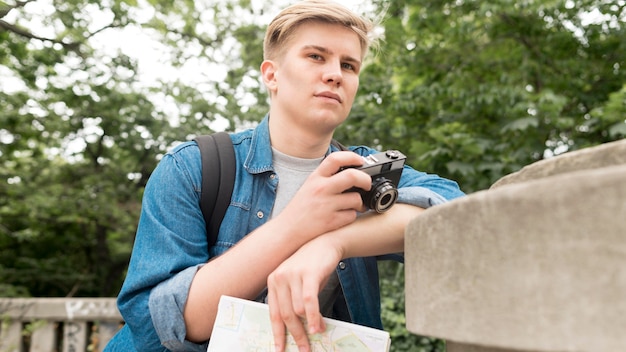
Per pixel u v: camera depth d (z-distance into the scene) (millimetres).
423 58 4945
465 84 4746
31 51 7883
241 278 1174
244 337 1099
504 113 4367
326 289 1492
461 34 4809
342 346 1042
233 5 8859
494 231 687
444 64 4980
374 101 4863
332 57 1455
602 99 4883
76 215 11617
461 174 4062
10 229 13094
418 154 4020
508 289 663
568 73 4918
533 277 636
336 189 1168
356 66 1524
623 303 559
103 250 14242
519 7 4457
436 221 802
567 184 610
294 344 1071
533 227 640
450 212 768
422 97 4680
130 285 1290
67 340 3779
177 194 1388
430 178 1582
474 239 717
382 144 4871
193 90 9992
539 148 4246
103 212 11656
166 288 1222
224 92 9852
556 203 618
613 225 572
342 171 1181
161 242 1315
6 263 13773
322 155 1584
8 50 7480
